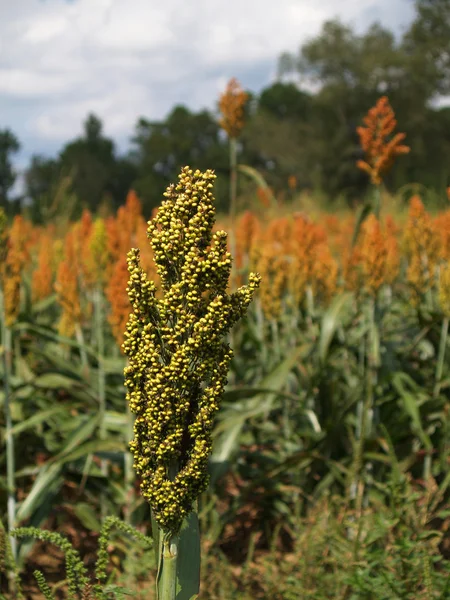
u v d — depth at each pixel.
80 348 6.34
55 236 12.83
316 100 52.44
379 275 5.49
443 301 5.98
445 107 57.03
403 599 3.43
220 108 7.04
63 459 4.86
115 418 5.51
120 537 4.99
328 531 4.27
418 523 3.97
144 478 2.52
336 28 51.81
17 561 4.72
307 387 6.21
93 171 73.94
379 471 5.53
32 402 6.45
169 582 2.56
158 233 2.46
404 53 50.81
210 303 2.39
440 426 5.95
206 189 2.45
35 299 8.30
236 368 6.76
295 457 5.18
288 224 8.13
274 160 57.38
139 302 2.45
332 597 3.85
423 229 6.30
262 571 4.68
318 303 7.50
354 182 51.66
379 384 5.57
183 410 2.45
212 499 5.03
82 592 2.91
